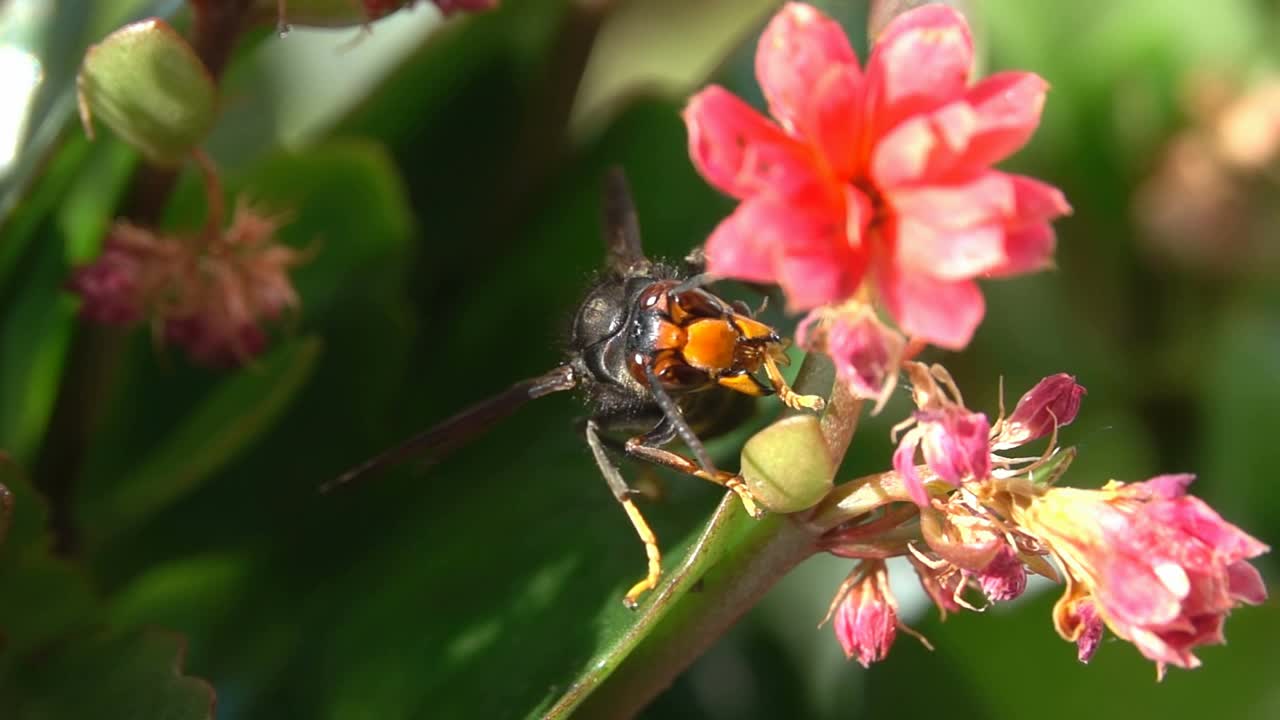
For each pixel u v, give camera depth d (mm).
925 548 207
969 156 193
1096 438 281
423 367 260
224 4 224
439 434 232
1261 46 305
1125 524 199
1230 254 298
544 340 256
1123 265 304
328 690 238
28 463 246
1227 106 297
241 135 299
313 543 253
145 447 258
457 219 269
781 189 192
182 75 216
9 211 233
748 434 235
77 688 225
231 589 253
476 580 236
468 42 262
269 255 236
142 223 239
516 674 226
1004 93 194
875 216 194
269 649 247
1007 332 291
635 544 231
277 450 258
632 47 356
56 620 228
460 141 270
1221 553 198
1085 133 303
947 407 201
